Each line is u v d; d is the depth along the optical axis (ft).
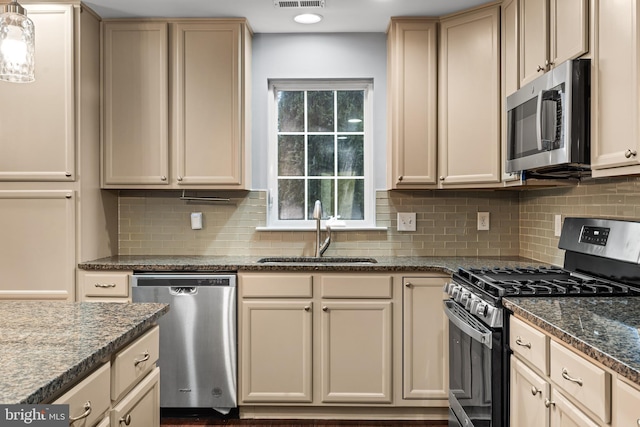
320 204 10.93
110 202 10.57
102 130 9.97
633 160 5.10
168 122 9.99
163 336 9.04
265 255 10.93
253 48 10.93
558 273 7.66
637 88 5.01
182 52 9.96
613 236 6.79
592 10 5.94
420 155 9.93
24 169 9.18
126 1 9.16
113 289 9.09
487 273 7.64
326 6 9.41
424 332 9.06
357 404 9.14
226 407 9.15
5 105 9.17
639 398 3.37
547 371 4.87
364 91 11.25
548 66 7.22
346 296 9.05
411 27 9.89
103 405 4.04
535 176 7.73
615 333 4.33
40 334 4.28
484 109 9.27
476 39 9.37
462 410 7.34
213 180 10.00
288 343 9.07
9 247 9.17
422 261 9.84
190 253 10.96
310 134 11.33
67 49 9.12
